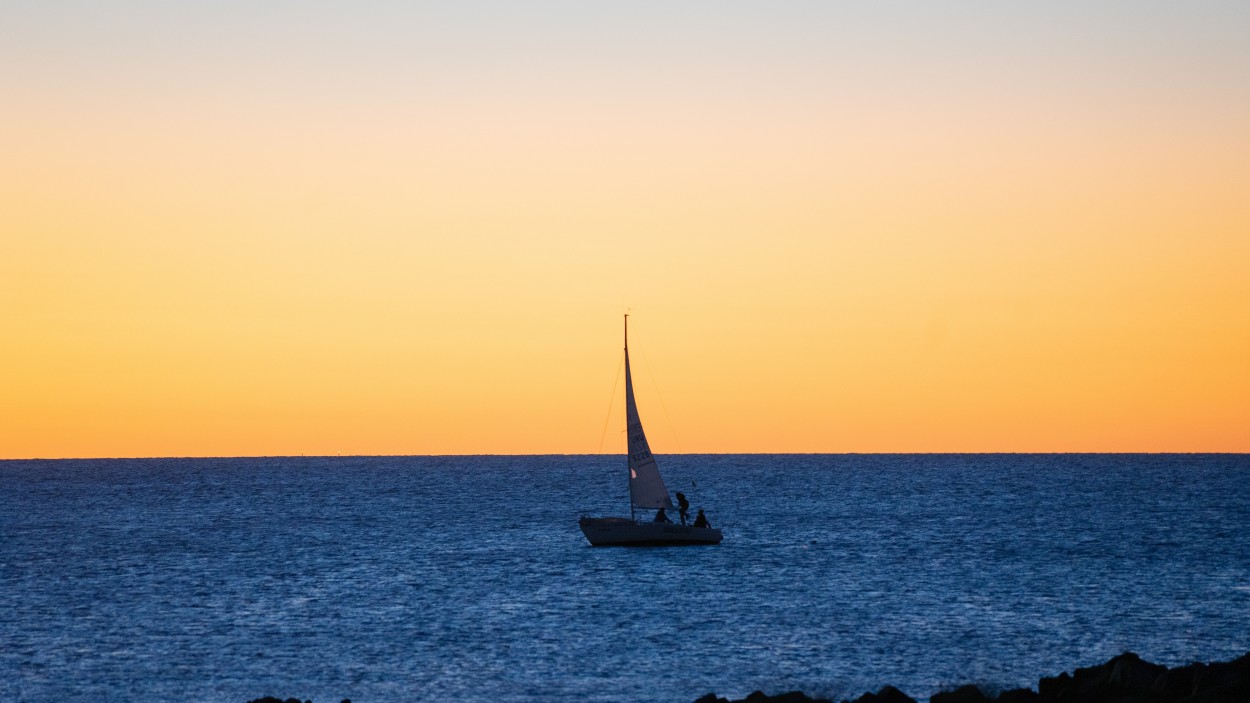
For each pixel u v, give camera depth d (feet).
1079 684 479.41
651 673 596.70
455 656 640.17
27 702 547.90
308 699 549.13
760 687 566.36
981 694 472.85
